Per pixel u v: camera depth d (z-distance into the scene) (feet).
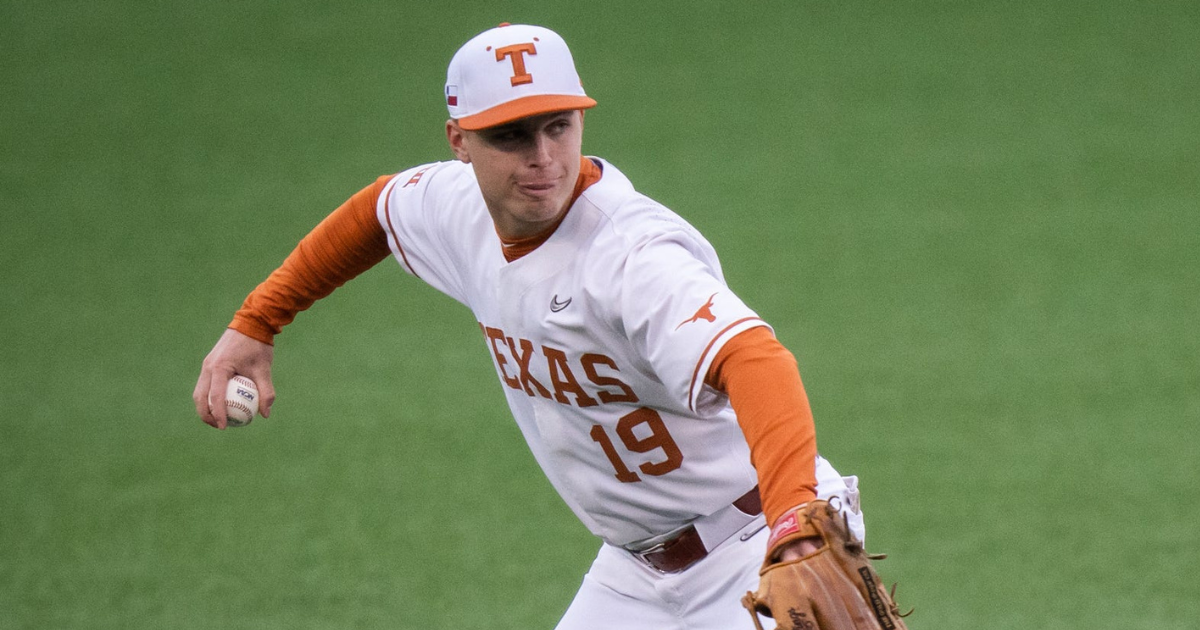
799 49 168.45
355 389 95.81
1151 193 124.06
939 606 67.15
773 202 127.75
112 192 137.39
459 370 98.48
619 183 39.58
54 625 68.33
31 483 84.43
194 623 68.13
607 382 39.78
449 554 74.59
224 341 51.21
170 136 152.15
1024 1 178.60
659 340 35.12
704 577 44.06
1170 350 95.30
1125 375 92.17
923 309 104.06
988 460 82.17
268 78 168.25
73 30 189.67
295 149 146.30
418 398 94.22
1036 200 124.06
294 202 132.46
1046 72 155.94
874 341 99.14
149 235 126.31
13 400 95.91
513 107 36.94
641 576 45.91
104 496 82.58
